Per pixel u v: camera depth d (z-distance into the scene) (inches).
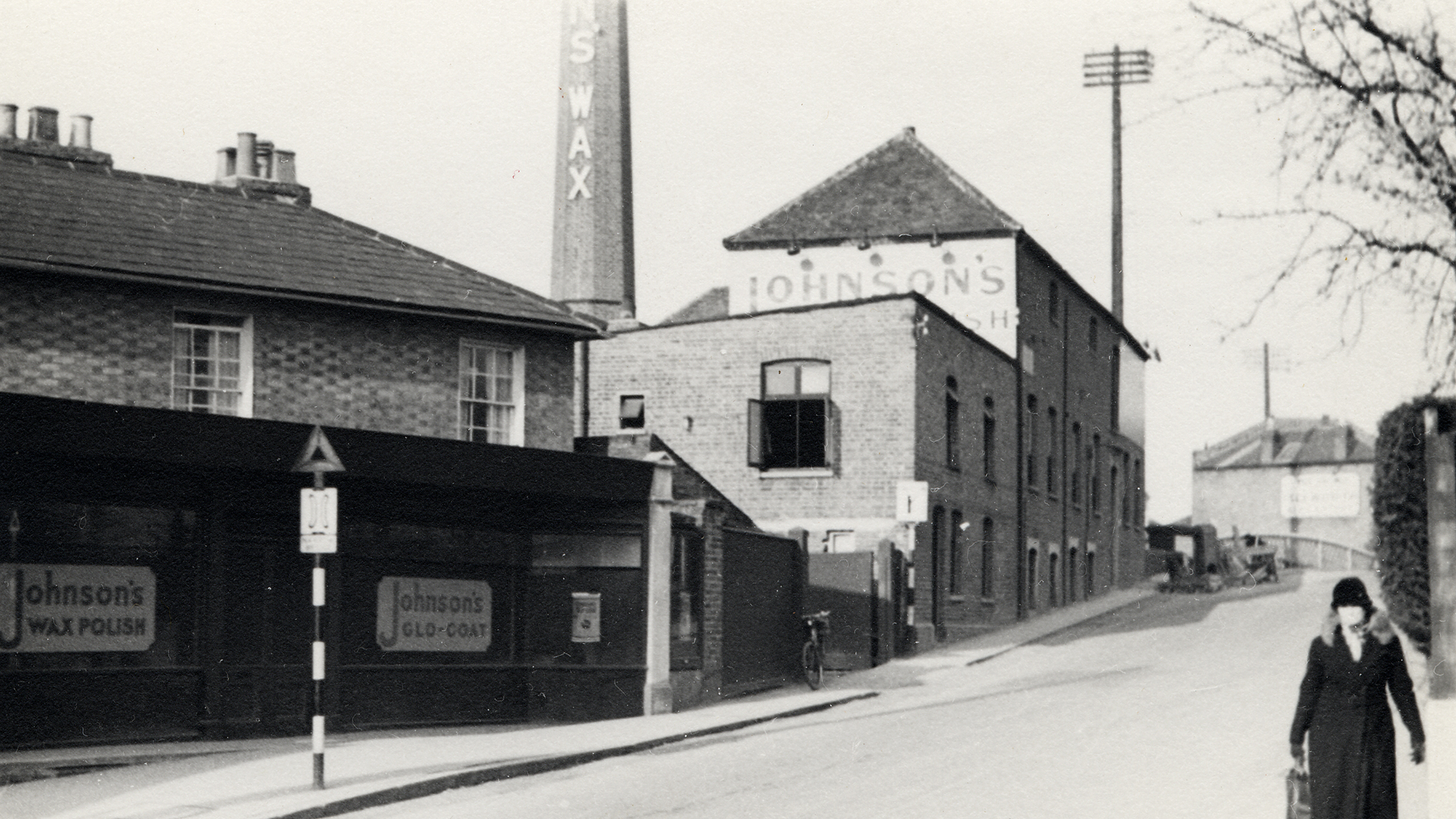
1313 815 403.5
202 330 762.8
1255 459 3211.1
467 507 803.4
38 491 656.4
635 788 575.5
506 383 867.4
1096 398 1834.4
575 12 1871.3
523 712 815.1
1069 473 1691.7
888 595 1144.2
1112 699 839.1
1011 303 1475.1
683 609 879.1
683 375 1256.2
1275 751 631.2
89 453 642.2
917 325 1202.0
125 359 727.7
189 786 573.6
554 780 609.9
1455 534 393.1
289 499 726.5
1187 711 768.9
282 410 773.9
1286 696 825.5
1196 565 2105.1
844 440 1212.5
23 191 750.5
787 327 1233.4
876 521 1197.1
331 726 734.5
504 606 818.2
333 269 806.5
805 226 1531.7
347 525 757.3
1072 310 1727.4
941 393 1268.5
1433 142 376.8
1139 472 2084.2
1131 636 1284.4
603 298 1855.3
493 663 807.1
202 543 700.7
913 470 1192.2
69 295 716.0
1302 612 1405.0
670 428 1254.3
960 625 1307.8
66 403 631.2
